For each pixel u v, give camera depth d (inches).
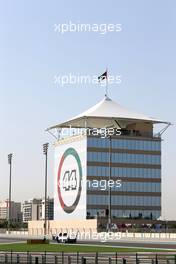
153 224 7249.0
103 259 2258.9
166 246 3560.5
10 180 6870.1
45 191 6230.3
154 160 7741.1
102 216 7145.7
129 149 7632.9
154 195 7691.9
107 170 7534.5
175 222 7327.8
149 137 7741.1
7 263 2226.9
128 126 7834.6
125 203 7554.1
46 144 6063.0
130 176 7608.3
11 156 6648.6
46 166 6131.9
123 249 3134.8
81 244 3978.8
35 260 2138.3
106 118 7391.7
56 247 3442.4
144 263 2132.1
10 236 6476.4
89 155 7480.3
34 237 5979.3
